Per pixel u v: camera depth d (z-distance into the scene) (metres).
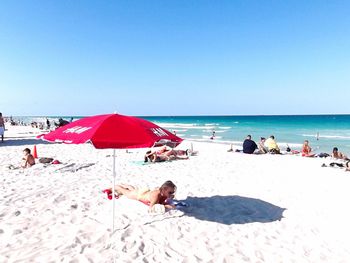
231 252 5.06
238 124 79.25
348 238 5.78
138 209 6.66
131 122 4.75
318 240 5.66
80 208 6.88
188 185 9.55
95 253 4.78
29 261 4.49
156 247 5.05
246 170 12.43
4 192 8.24
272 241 5.55
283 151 21.27
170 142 4.89
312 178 11.09
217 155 17.48
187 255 4.87
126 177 10.59
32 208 6.86
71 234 5.43
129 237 5.37
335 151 16.78
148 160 14.12
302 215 6.95
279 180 10.58
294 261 4.87
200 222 6.29
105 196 7.87
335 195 8.71
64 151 17.83
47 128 40.66
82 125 4.76
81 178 10.14
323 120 99.62
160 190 6.61
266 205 7.61
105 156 16.03
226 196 8.32
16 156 15.24
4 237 5.34
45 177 10.22
